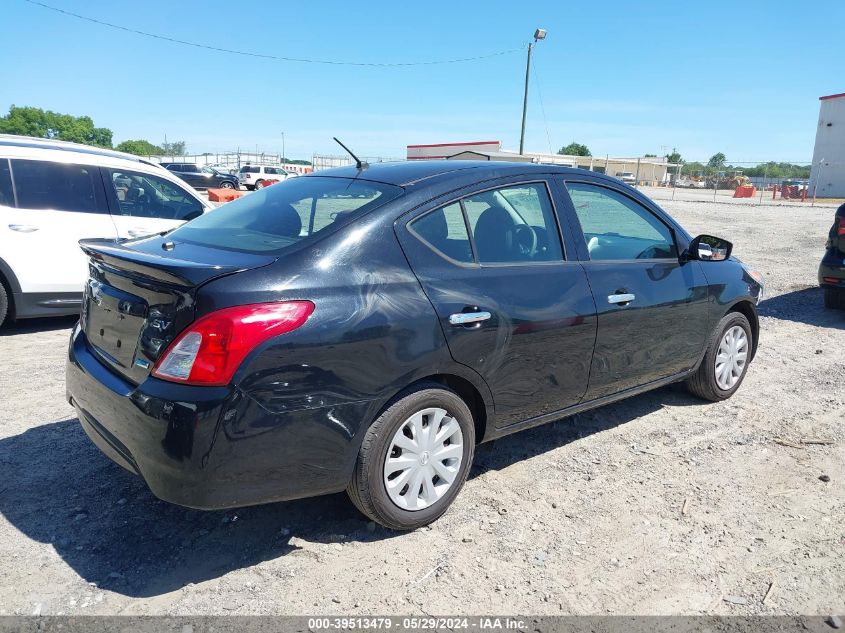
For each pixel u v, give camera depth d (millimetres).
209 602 2689
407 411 3047
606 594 2818
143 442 2662
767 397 5238
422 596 2768
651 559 3068
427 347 3047
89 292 3312
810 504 3602
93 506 3363
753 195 42531
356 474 2973
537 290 3527
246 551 3043
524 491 3664
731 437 4438
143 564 2920
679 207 28719
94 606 2643
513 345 3408
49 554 2959
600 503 3553
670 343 4375
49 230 6512
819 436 4496
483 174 3570
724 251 4676
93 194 6824
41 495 3451
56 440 4094
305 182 3799
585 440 4352
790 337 7227
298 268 2828
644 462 4047
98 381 2959
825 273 8055
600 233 4078
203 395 2568
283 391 2684
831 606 2781
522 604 2738
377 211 3133
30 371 5414
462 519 3365
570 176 3979
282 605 2689
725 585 2898
